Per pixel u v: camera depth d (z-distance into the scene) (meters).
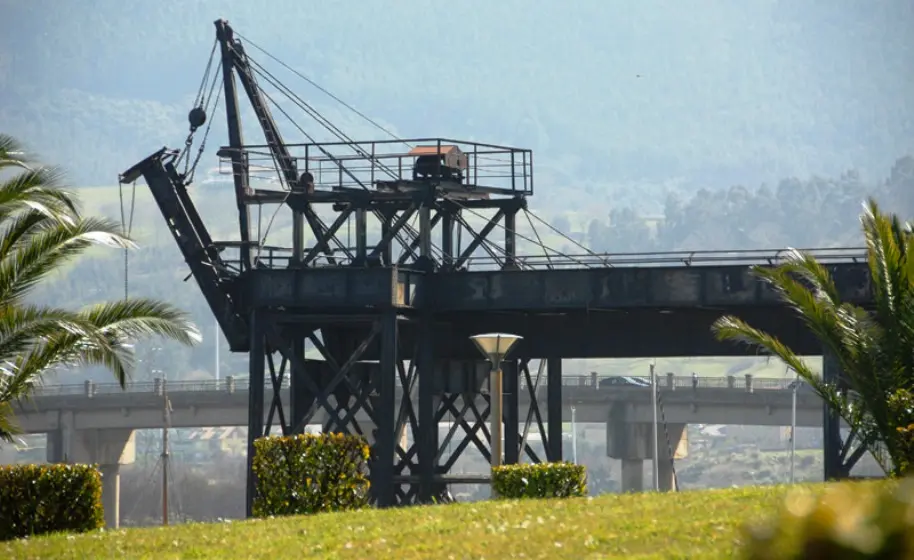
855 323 129.12
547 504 109.12
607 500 109.56
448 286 195.25
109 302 134.25
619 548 83.62
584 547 84.88
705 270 187.00
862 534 44.94
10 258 129.00
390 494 187.50
